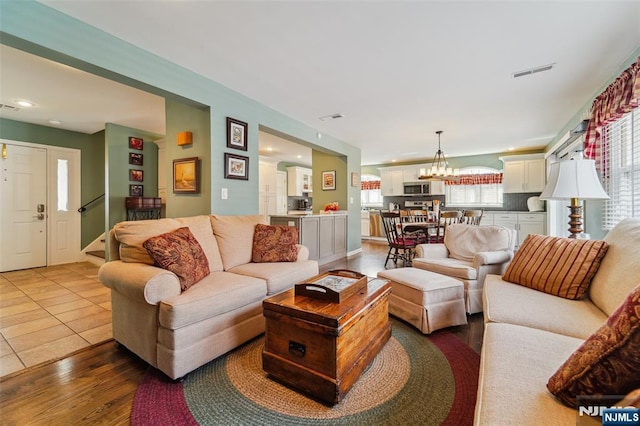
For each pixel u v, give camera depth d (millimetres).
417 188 7902
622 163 2594
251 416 1428
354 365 1643
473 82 3000
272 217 4742
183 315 1660
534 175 6391
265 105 3684
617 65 2637
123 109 3881
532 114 4043
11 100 3555
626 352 722
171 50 2404
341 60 2568
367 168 9148
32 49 1880
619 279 1446
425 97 3416
